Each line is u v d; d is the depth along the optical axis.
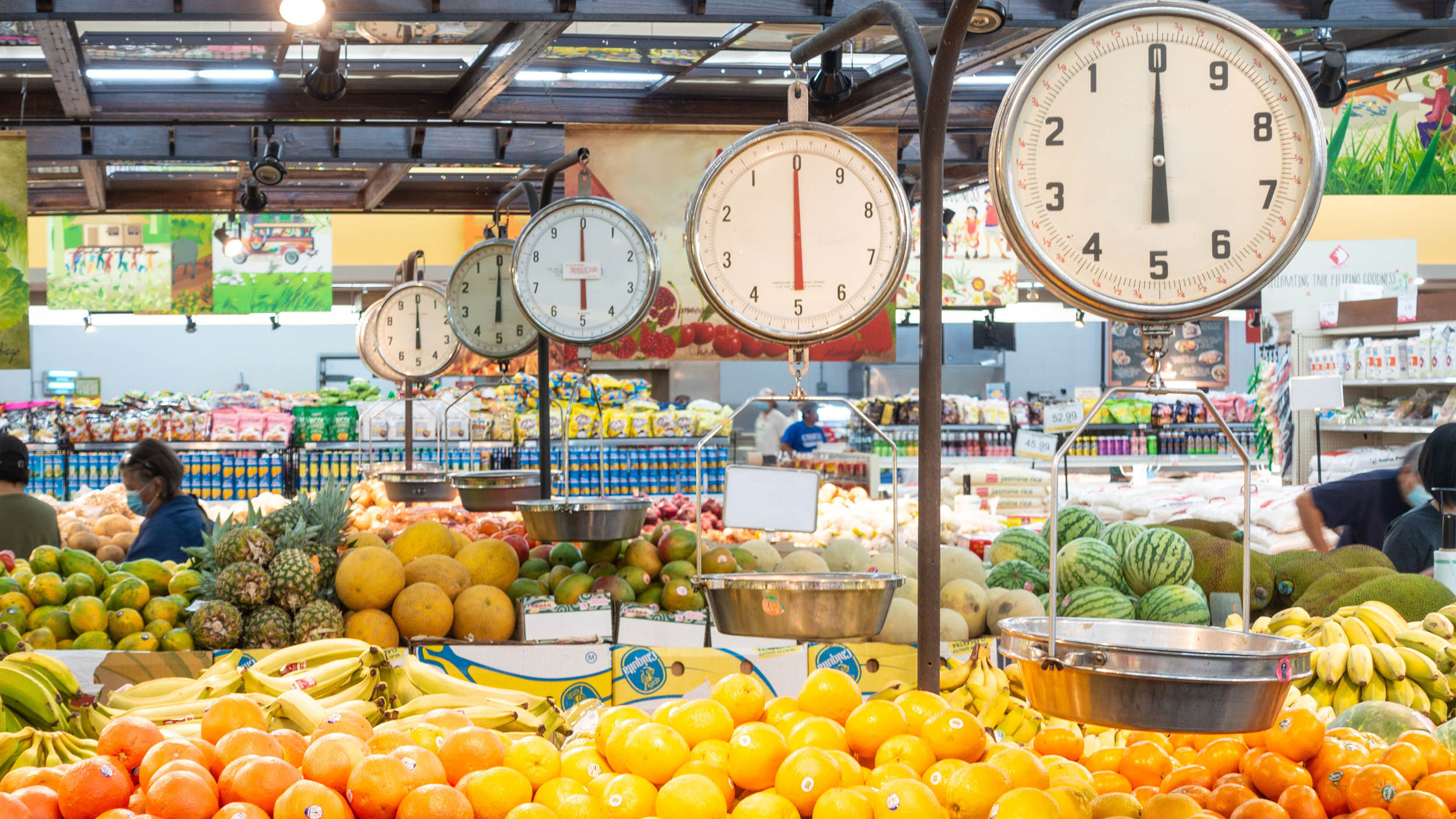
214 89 4.72
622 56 4.31
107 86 4.64
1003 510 5.77
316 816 1.37
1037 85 1.69
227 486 7.91
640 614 3.28
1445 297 5.83
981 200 7.32
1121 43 1.69
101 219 8.41
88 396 10.14
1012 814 1.45
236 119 4.75
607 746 1.63
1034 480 5.81
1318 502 4.46
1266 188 1.70
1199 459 8.82
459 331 4.38
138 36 4.06
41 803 1.39
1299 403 4.56
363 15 3.52
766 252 2.27
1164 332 1.73
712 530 4.23
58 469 7.88
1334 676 2.52
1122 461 8.65
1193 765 1.86
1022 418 9.19
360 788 1.43
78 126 4.91
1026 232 1.68
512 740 1.82
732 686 1.75
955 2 1.83
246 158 5.25
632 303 3.36
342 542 3.47
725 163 2.25
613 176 4.27
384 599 3.25
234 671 2.23
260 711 1.72
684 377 11.40
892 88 4.52
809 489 2.36
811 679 1.80
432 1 3.54
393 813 1.44
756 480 2.37
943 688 2.51
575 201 3.36
